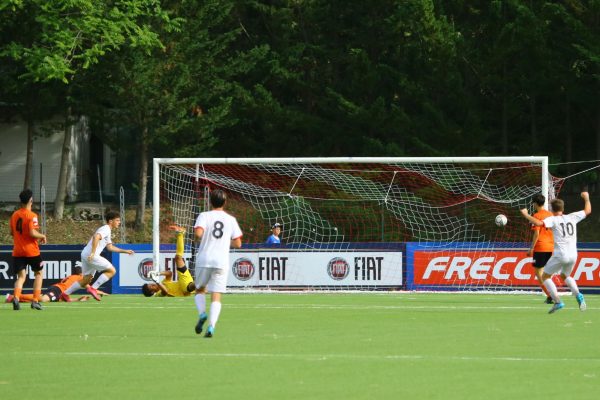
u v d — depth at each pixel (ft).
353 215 303.07
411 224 301.63
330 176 313.94
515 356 103.40
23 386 84.38
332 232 302.25
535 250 182.39
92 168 435.53
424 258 224.94
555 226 158.10
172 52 367.86
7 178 414.41
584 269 220.84
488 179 360.69
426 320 147.95
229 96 396.37
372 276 225.35
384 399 77.36
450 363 97.60
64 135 391.24
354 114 378.12
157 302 192.75
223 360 100.32
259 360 100.17
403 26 373.40
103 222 371.15
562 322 143.74
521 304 183.52
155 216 215.72
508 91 383.65
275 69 401.49
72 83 365.61
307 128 402.31
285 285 225.56
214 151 398.62
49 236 357.41
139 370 93.35
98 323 144.15
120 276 225.56
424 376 89.04
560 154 403.34
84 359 101.40
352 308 173.88
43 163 413.80
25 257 171.42
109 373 91.45
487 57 374.43
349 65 395.34
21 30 344.49
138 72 353.92
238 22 421.18
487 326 137.49
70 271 225.15
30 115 372.99
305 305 182.09
